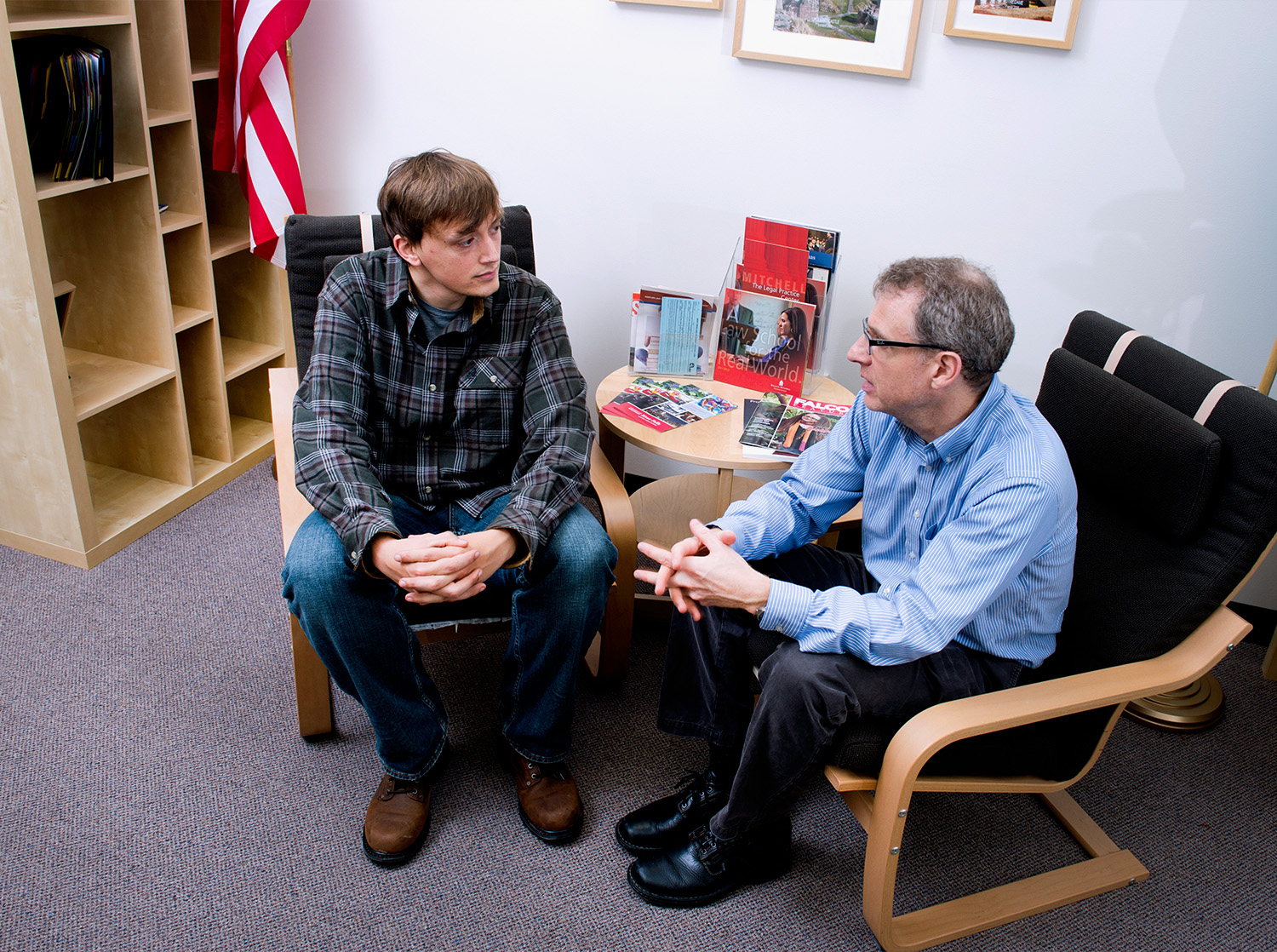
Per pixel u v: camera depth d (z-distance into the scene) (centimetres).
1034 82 202
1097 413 155
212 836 163
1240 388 140
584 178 245
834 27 209
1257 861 170
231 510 255
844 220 228
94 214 225
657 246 246
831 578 170
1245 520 134
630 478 277
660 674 209
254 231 239
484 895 156
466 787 177
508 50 236
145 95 226
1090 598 151
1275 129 190
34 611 213
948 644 149
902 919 151
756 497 167
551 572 157
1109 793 184
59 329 204
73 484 218
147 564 232
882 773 133
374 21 243
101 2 203
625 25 225
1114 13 191
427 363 168
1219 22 186
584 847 166
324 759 181
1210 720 200
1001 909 154
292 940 146
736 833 150
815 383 222
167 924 148
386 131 256
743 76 221
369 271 166
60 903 150
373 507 150
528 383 174
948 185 217
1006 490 136
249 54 220
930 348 135
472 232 152
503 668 170
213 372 255
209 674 199
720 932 152
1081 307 218
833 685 137
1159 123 197
